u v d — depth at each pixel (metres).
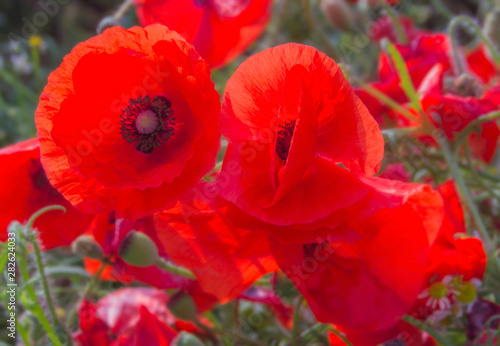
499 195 0.70
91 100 0.48
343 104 0.48
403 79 0.61
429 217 0.50
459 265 0.52
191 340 0.53
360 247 0.50
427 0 1.20
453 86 0.66
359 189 0.47
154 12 0.70
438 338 0.52
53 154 0.49
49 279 0.59
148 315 0.54
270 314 0.65
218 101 0.47
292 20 1.03
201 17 0.71
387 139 0.61
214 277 0.50
